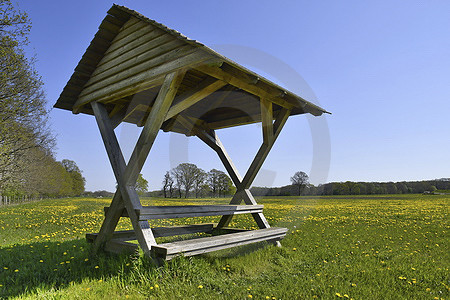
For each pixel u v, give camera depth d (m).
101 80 4.16
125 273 2.96
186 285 2.76
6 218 10.23
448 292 2.88
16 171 14.53
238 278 3.16
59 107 4.58
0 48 9.72
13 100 10.74
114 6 3.70
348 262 3.90
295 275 3.30
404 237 5.93
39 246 4.57
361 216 10.46
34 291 2.67
